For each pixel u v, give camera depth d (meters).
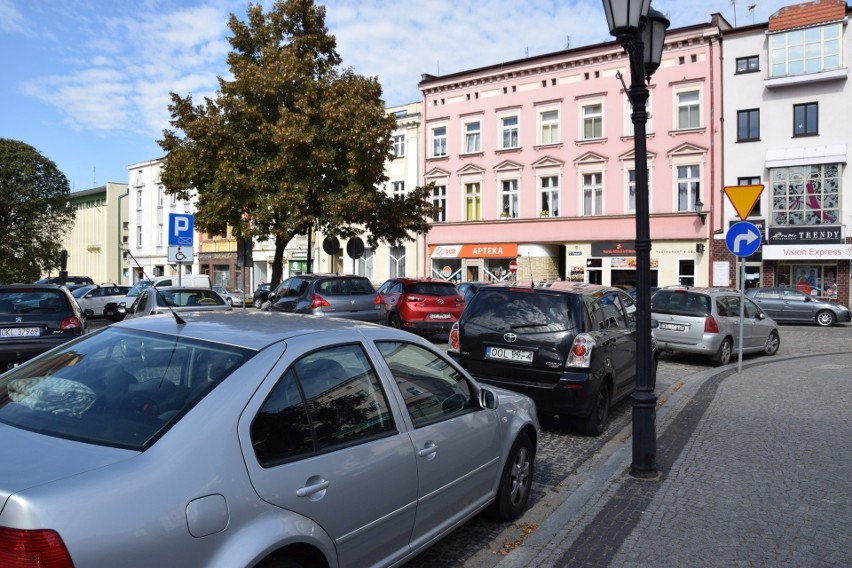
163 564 2.23
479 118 36.97
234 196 18.17
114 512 2.17
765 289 25.09
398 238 21.55
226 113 18.27
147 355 3.08
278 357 2.98
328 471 2.91
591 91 33.31
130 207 54.97
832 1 28.23
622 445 6.88
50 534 2.04
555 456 6.54
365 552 3.12
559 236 34.31
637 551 4.18
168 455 2.40
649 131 31.89
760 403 8.91
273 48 18.80
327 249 18.73
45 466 2.31
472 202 37.62
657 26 6.15
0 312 9.64
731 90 30.23
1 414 2.88
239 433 2.62
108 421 2.67
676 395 9.66
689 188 31.27
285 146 17.34
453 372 4.23
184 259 15.88
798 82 28.64
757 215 29.81
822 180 28.41
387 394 3.50
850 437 7.01
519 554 4.15
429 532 3.65
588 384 6.90
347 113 18.17
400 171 40.19
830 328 22.80
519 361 7.12
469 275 37.81
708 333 12.72
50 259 33.31
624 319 8.55
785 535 4.41
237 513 2.47
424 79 39.06
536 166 35.06
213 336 3.15
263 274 47.19
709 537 4.39
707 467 5.97
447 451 3.78
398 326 15.96
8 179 31.83
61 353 3.40
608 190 32.91
